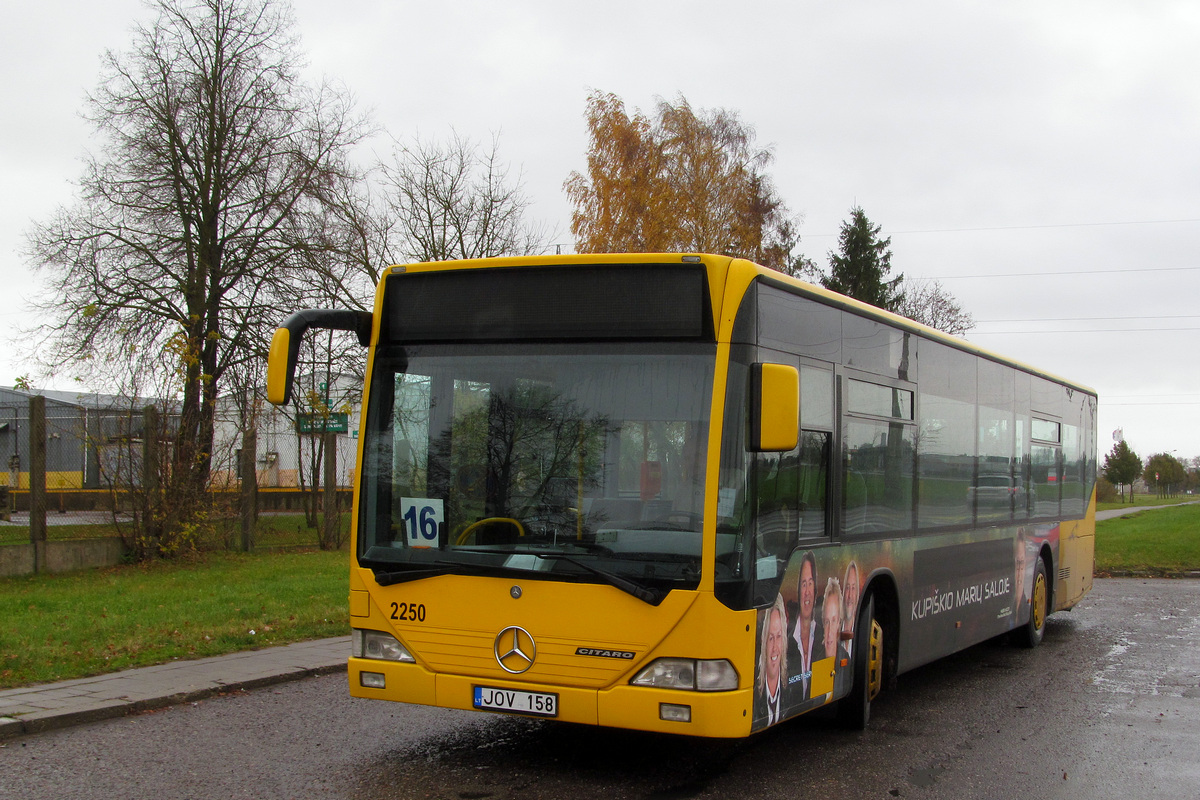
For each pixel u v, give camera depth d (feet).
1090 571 48.21
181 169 77.97
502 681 18.94
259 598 43.98
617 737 23.89
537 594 18.80
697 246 115.34
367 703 27.14
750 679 18.40
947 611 29.71
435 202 92.43
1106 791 20.22
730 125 119.34
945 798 19.63
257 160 79.92
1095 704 28.91
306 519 83.35
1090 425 48.24
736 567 18.26
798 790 19.93
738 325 18.93
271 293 79.10
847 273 205.87
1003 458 35.22
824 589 21.89
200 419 61.41
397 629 19.89
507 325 20.06
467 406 20.04
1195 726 26.12
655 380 18.95
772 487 19.66
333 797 18.79
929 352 28.76
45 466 52.85
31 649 30.94
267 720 25.02
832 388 22.71
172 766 20.72
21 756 21.38
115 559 56.44
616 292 19.44
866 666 24.31
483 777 20.30
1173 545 87.45
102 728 23.94
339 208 82.84
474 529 19.57
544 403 19.53
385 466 20.52
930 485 28.53
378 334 21.03
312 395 73.92
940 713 27.55
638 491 18.65
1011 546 35.88
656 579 18.17
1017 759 22.59
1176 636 43.14
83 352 73.56
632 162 116.26
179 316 76.13
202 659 31.65
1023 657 37.40
